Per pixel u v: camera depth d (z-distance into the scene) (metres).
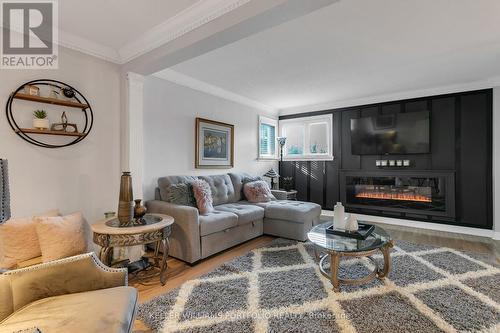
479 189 4.02
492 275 2.48
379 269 2.49
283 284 2.31
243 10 1.86
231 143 4.65
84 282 1.42
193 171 3.96
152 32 2.46
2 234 1.99
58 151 2.51
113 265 2.60
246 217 3.45
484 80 3.93
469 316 1.83
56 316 1.14
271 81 4.01
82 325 1.09
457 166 4.19
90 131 2.73
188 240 2.77
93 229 2.19
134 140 2.94
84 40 2.63
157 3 2.04
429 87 4.30
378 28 2.44
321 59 3.16
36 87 2.33
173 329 1.71
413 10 2.15
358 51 2.94
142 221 2.43
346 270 2.58
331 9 2.13
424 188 4.50
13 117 2.23
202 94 4.11
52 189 2.46
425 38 2.64
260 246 3.36
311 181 5.62
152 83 3.38
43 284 1.34
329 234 2.53
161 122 3.49
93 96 2.76
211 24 2.07
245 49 2.89
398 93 4.63
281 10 1.73
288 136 6.01
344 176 5.18
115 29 2.44
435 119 4.36
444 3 2.05
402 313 1.87
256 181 4.49
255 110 5.33
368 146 4.87
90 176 2.73
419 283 2.31
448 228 4.23
